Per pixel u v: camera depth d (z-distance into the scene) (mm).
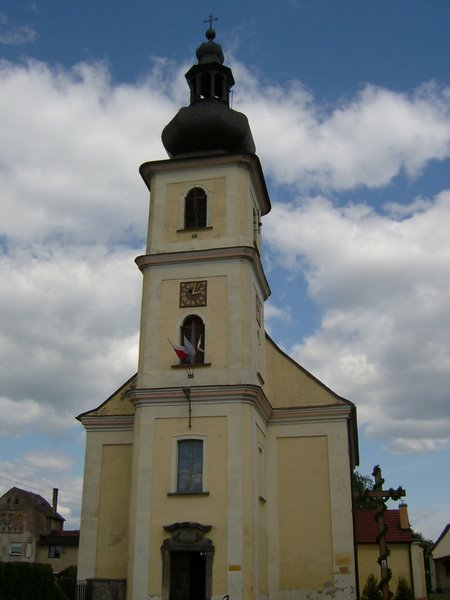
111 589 26625
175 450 27250
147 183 33250
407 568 43094
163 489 26734
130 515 26797
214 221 30750
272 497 29875
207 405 27594
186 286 29859
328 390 31281
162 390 27969
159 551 25922
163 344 29078
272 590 28516
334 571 28359
